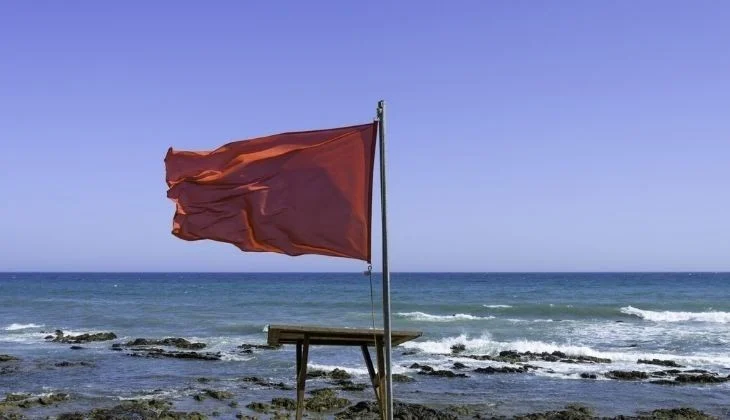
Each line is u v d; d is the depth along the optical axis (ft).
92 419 54.65
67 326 137.59
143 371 81.46
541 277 544.62
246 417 55.88
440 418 55.47
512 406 61.93
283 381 74.02
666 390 70.33
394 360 89.40
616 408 61.82
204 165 27.07
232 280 475.31
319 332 28.50
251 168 27.12
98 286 353.92
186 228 26.99
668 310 164.35
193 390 68.85
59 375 78.38
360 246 26.81
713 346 101.09
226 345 105.29
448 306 169.58
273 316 154.10
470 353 95.71
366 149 26.99
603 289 282.36
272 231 26.91
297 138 27.27
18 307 186.19
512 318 143.64
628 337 110.93
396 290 283.59
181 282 427.33
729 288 285.84
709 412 60.34
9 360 89.04
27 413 57.82
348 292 266.16
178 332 125.59
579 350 94.68
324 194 26.94
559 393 68.49
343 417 55.67
